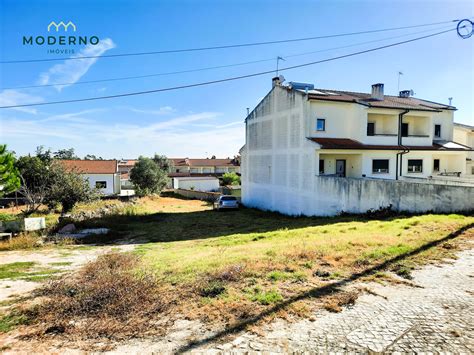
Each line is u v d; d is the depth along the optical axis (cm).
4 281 714
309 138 1902
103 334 423
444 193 1217
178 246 1223
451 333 396
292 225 1570
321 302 491
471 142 2628
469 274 591
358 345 377
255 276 617
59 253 1146
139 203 2947
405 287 541
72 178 2034
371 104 1980
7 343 409
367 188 1514
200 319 452
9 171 2216
